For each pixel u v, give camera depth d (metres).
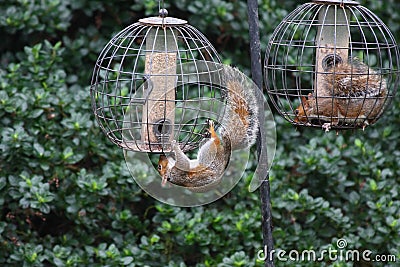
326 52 6.77
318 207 8.48
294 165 9.15
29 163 8.14
